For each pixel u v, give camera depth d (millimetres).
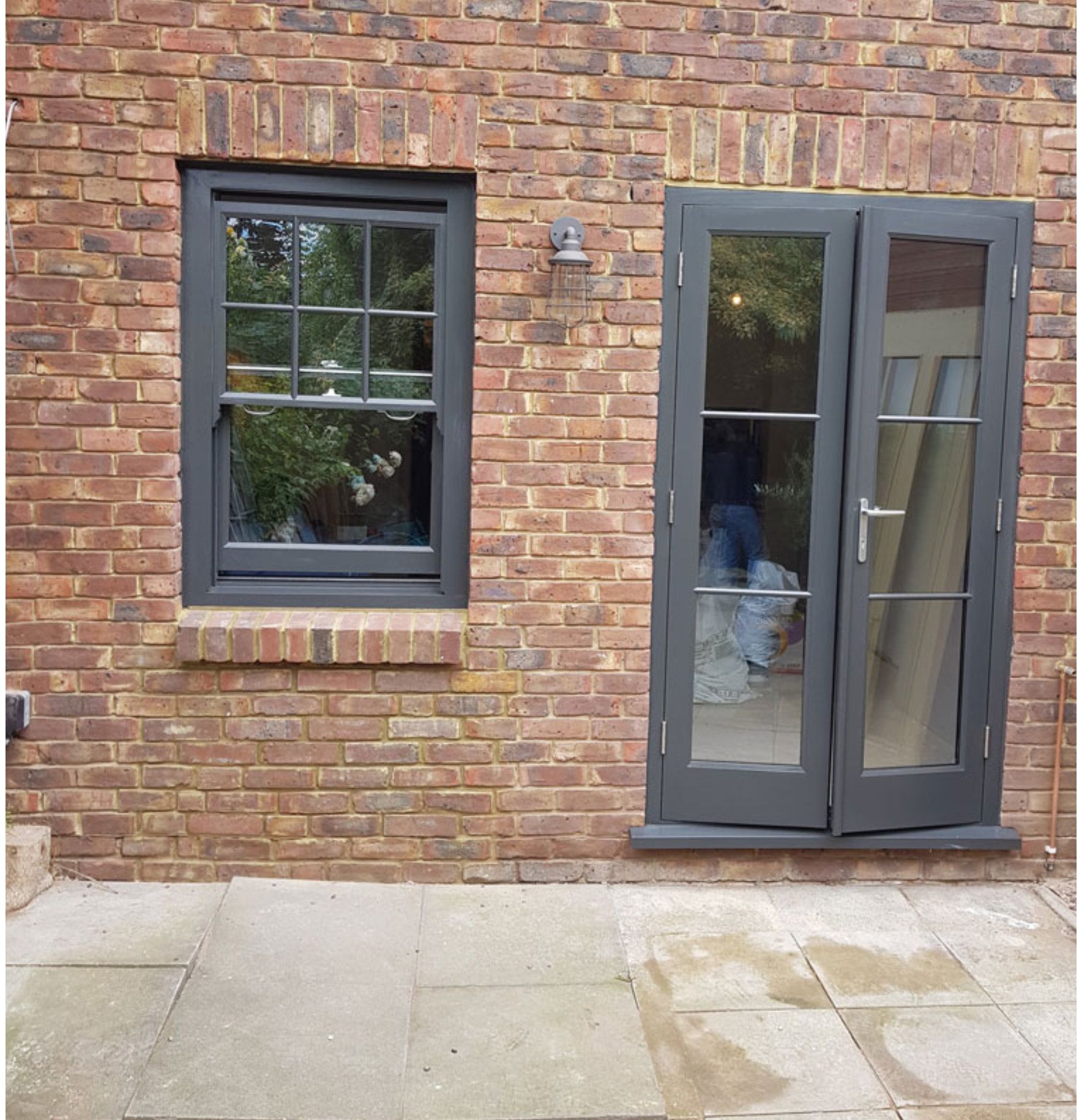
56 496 3303
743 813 3586
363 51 3236
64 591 3332
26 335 3236
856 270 3412
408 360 3500
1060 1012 2891
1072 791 3684
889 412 3502
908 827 3617
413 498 3592
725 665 3592
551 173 3322
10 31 3148
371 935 3158
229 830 3455
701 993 2941
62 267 3227
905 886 3648
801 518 3545
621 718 3521
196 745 3420
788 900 3512
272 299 3432
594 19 3289
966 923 3385
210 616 3404
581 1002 2844
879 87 3385
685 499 3475
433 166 3291
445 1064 2570
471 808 3512
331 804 3473
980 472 3561
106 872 3436
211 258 3344
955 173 3428
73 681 3367
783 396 3492
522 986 2916
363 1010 2764
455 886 3506
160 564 3348
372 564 3553
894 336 3473
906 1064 2650
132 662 3375
